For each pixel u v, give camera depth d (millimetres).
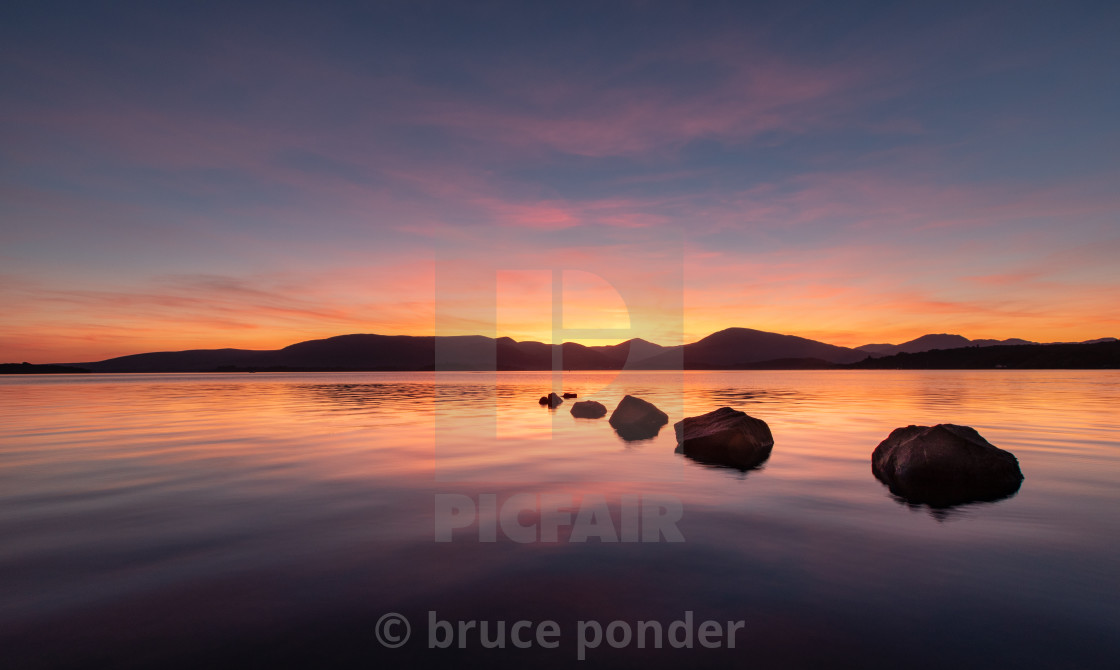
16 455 8695
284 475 7219
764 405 18828
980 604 3463
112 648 2967
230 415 15500
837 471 7527
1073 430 11305
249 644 3020
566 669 2791
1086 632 3117
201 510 5562
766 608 3441
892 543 4574
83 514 5410
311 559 4262
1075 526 4984
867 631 3148
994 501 5867
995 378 47625
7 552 4371
